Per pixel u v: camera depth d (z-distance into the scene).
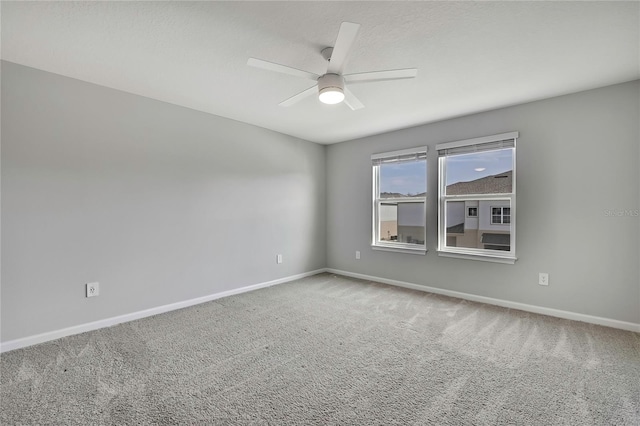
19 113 2.33
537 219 3.08
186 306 3.32
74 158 2.59
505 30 1.87
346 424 1.52
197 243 3.43
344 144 4.87
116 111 2.82
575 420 1.53
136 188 2.96
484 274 3.44
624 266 2.66
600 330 2.63
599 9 1.67
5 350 2.26
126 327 2.74
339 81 2.02
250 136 3.97
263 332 2.64
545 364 2.07
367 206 4.58
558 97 2.94
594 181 2.78
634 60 2.25
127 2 1.62
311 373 1.99
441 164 3.80
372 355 2.23
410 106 3.23
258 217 4.09
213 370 2.03
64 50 2.12
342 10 1.69
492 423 1.51
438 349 2.31
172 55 2.20
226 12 1.71
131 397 1.73
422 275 3.98
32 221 2.39
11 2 1.60
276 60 2.27
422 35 1.93
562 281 2.95
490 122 3.37
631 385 1.82
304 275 4.75
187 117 3.33
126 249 2.89
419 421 1.54
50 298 2.47
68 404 1.67
